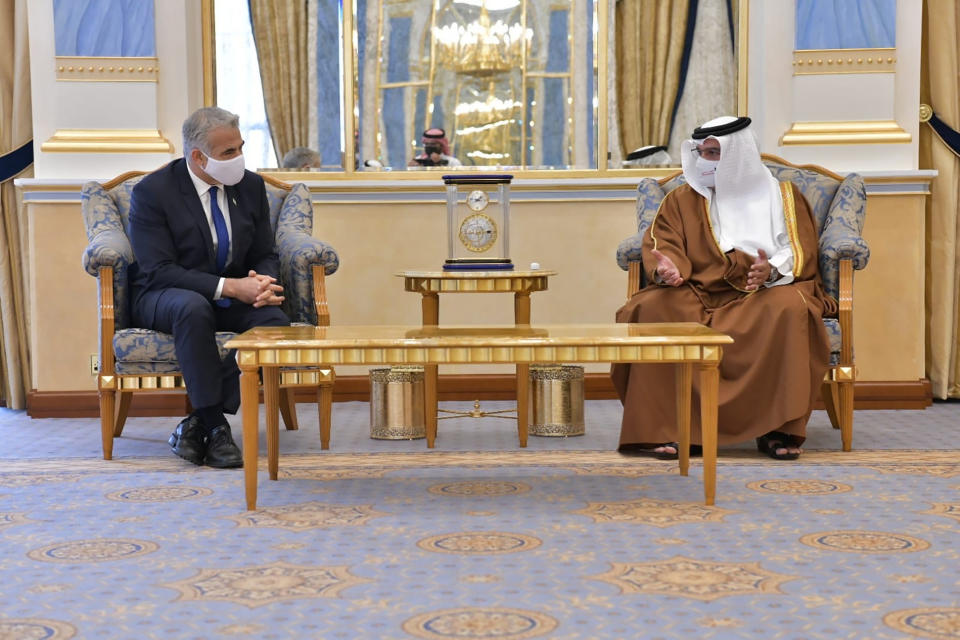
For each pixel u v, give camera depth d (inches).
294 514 115.9
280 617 80.8
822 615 80.1
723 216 162.4
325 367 162.4
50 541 104.7
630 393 154.5
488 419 194.7
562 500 122.2
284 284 166.1
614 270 210.2
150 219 156.9
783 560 95.7
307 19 216.8
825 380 155.1
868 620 78.9
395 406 171.0
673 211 163.8
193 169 158.9
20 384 215.5
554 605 83.1
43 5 204.5
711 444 118.3
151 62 204.1
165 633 77.5
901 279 201.9
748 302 151.6
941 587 87.1
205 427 149.9
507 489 128.7
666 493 125.7
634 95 217.8
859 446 161.8
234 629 78.2
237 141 156.2
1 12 209.9
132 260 158.1
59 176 201.9
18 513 117.1
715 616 80.1
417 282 165.6
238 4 216.1
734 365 149.5
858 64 203.0
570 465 145.6
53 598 86.0
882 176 199.3
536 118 219.1
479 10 218.8
